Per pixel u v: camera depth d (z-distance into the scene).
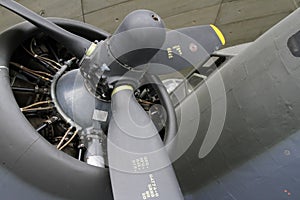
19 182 3.14
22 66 3.94
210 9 9.20
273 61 3.50
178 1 8.79
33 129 3.19
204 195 4.27
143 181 3.03
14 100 3.30
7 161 3.12
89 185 3.16
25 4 7.78
